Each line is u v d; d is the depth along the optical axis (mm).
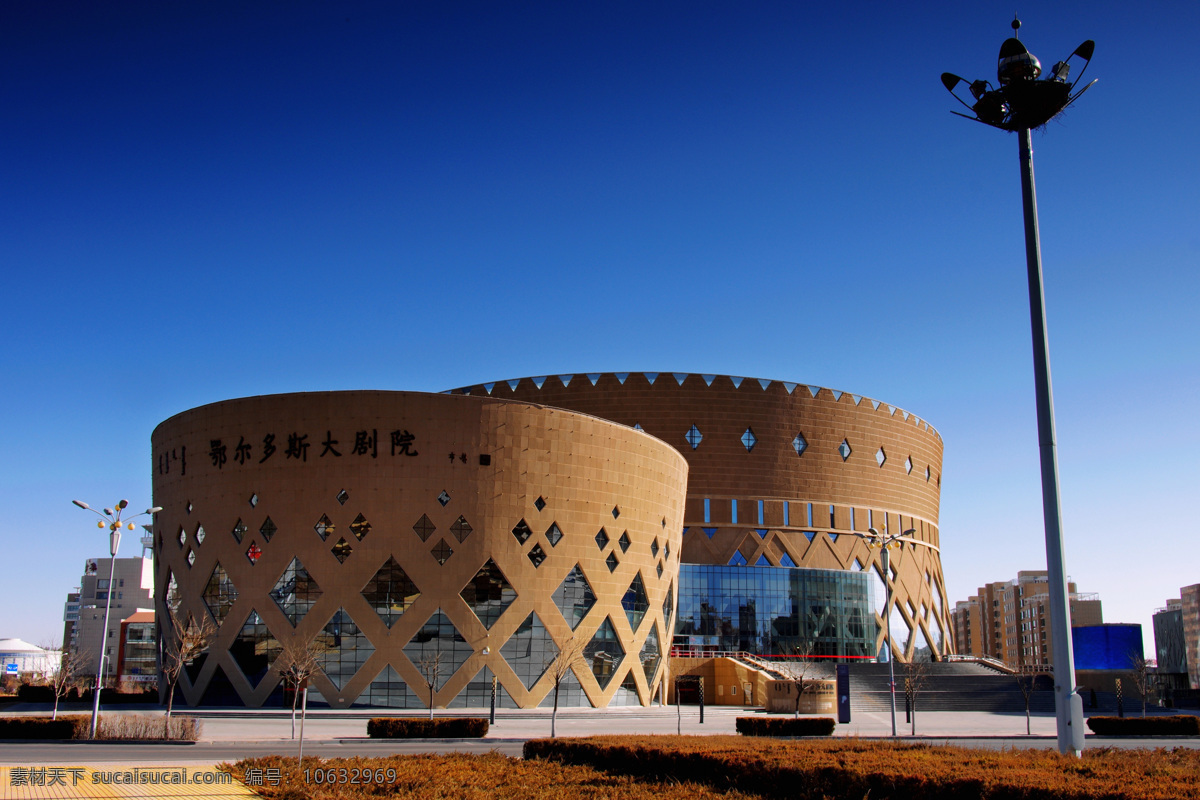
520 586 61625
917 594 103000
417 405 61250
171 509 67500
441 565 60000
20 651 152500
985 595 192625
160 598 68625
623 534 67812
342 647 58750
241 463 62781
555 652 62188
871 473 101375
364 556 59562
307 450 61188
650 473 71000
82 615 159125
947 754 23578
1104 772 19266
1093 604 173750
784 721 46125
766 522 94438
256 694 59469
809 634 92812
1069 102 23953
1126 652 87938
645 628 69125
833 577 95312
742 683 84250
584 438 65938
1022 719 65812
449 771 24984
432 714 52906
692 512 93125
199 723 43812
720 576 91938
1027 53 23875
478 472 61594
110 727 41625
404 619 59062
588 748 27719
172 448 67812
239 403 63500
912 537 104375
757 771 22344
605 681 65062
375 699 58188
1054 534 22312
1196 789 16953
